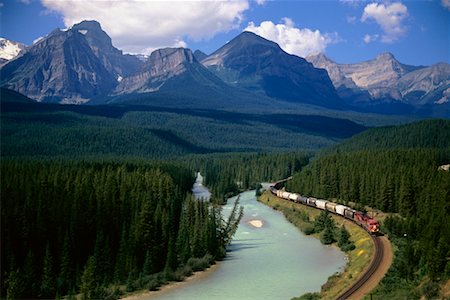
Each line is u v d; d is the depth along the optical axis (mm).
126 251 117875
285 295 102500
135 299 105500
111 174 155875
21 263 110750
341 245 141125
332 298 91500
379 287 93062
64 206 121500
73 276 112125
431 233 104500
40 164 184125
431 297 85125
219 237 142875
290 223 182500
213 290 108625
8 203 114625
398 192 166375
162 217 130500
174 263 122000
